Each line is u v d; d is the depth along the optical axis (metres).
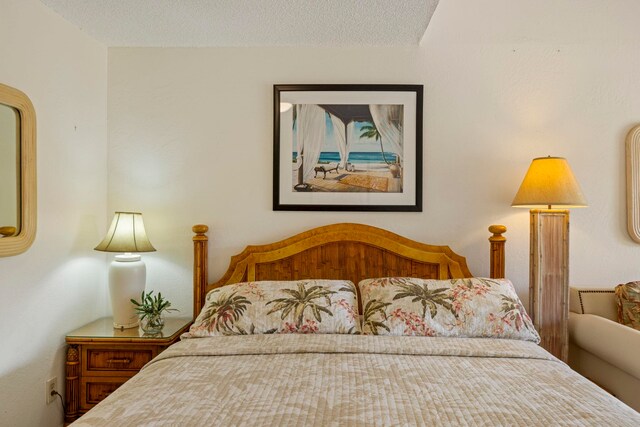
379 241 2.47
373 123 2.56
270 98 2.58
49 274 2.09
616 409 1.26
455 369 1.56
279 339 1.83
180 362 1.63
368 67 2.57
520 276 2.54
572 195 2.19
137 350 2.16
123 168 2.60
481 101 2.55
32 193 1.93
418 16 2.18
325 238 2.48
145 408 1.24
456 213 2.55
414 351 1.73
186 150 2.59
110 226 2.47
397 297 2.03
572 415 1.21
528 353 1.71
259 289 2.10
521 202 2.27
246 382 1.43
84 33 2.37
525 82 2.54
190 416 1.19
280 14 2.17
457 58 2.55
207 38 2.47
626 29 2.45
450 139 2.55
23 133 1.89
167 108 2.59
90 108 2.43
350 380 1.45
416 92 2.54
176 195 2.59
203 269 2.48
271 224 2.58
